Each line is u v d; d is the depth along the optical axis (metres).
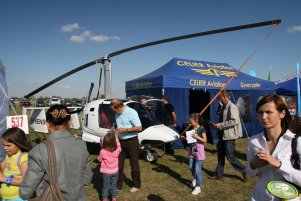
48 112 2.38
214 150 9.52
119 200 5.23
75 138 2.44
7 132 2.94
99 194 5.57
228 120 5.86
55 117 2.34
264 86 12.34
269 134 2.26
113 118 8.34
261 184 2.27
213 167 7.39
